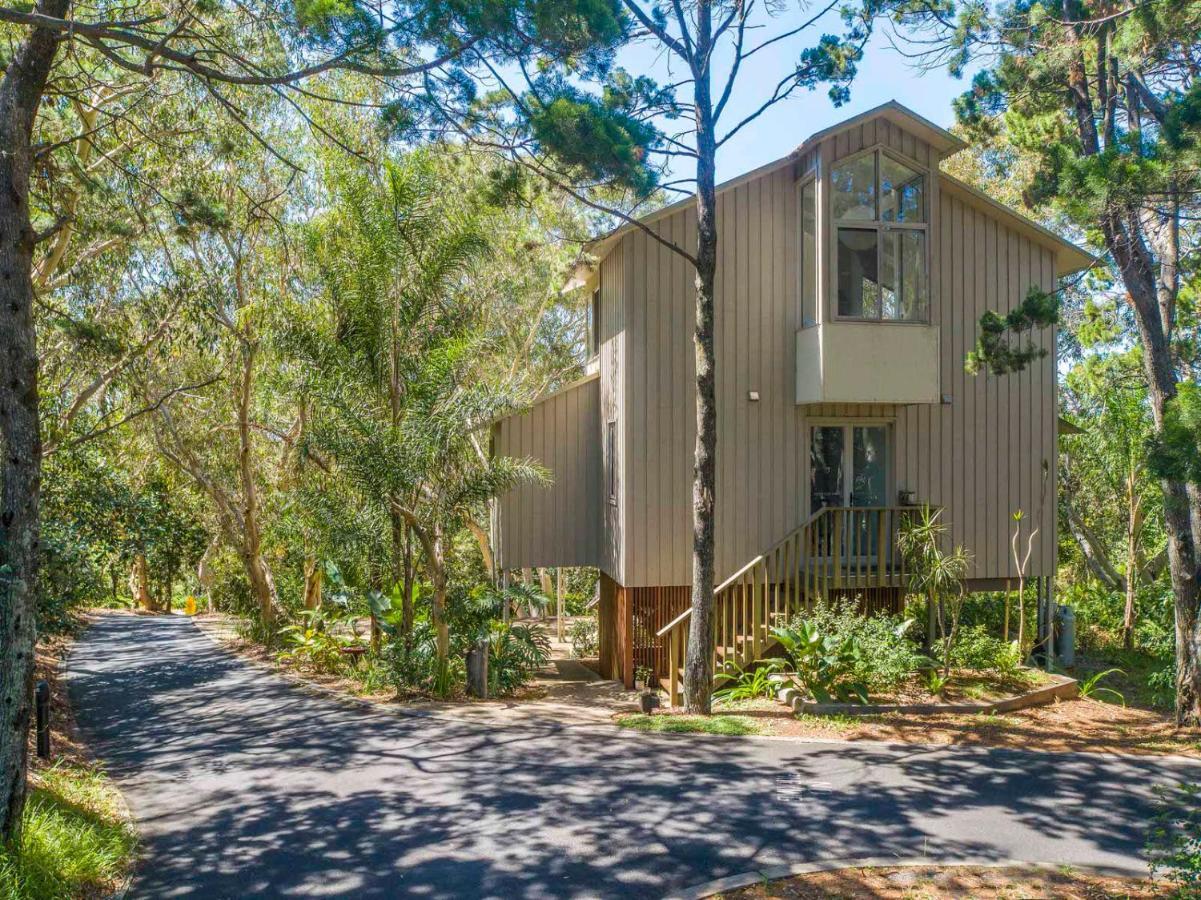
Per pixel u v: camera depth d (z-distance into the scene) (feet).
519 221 65.82
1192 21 29.55
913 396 41.32
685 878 19.70
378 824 23.38
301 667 49.39
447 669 40.24
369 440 39.01
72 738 34.24
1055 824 22.80
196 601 111.75
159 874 20.40
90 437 42.50
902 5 36.01
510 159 38.11
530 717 35.55
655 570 43.09
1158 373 34.47
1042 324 37.76
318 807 24.86
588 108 30.48
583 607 86.58
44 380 48.19
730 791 25.52
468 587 47.09
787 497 43.80
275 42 28.73
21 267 19.66
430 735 32.76
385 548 42.83
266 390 58.54
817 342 41.14
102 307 51.55
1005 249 45.96
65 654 55.57
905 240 41.91
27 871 17.60
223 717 37.37
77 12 34.32
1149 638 51.96
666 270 43.32
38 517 19.66
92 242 47.85
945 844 21.50
